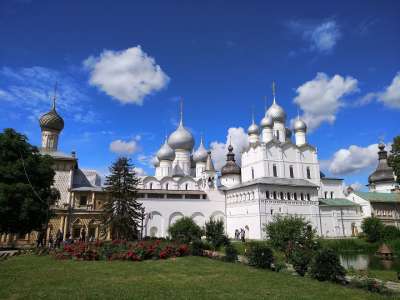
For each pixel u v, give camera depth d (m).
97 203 71.62
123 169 57.22
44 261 30.94
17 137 50.19
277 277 23.97
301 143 100.44
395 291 21.95
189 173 113.69
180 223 58.94
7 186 44.16
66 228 66.31
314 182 93.44
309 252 26.91
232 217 87.75
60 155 75.44
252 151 93.62
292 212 79.62
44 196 51.34
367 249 67.31
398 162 62.62
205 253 37.91
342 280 23.75
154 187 98.25
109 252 33.06
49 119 80.12
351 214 87.75
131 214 56.47
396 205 93.62
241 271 26.20
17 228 47.50
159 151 114.56
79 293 17.77
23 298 16.77
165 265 28.70
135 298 16.80
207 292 18.58
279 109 102.69
